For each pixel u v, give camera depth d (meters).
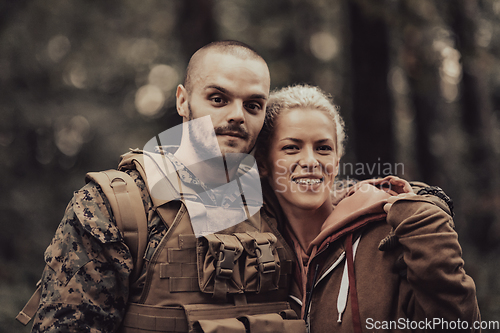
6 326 4.75
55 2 8.32
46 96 8.88
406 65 4.54
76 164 9.55
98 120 9.79
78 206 1.37
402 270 1.36
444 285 1.22
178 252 1.37
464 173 6.71
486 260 5.57
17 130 7.87
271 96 1.65
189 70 1.52
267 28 7.95
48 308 1.31
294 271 1.57
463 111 6.87
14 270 6.22
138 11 9.55
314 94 1.60
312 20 8.55
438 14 4.61
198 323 1.32
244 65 1.45
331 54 9.55
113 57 10.30
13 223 6.94
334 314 1.41
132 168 1.50
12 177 7.60
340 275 1.45
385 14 3.83
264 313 1.43
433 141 6.95
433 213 1.28
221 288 1.37
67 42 9.77
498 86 7.93
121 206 1.37
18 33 8.23
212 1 5.16
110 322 1.34
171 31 8.62
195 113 1.48
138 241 1.37
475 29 4.79
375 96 3.85
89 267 1.33
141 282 1.37
